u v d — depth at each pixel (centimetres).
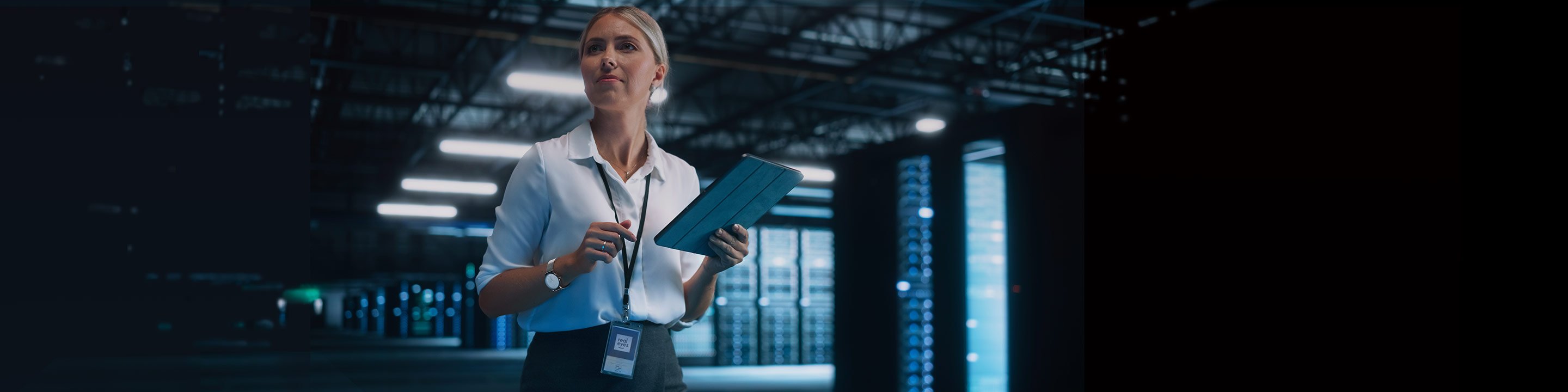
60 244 1112
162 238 1274
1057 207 731
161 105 1137
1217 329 525
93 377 1198
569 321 142
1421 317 399
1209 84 536
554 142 148
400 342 3562
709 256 150
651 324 148
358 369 1903
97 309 1195
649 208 148
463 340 3020
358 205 2252
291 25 1179
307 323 2048
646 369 145
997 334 861
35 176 1062
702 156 1906
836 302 950
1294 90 479
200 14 1134
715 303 2123
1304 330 469
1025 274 751
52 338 1146
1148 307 570
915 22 1248
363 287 4781
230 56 1186
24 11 990
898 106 1680
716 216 135
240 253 1487
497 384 1591
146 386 1205
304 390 1391
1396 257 407
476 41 1267
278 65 1234
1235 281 515
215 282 1462
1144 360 574
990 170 880
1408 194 396
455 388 1508
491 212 2150
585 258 131
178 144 1200
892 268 893
